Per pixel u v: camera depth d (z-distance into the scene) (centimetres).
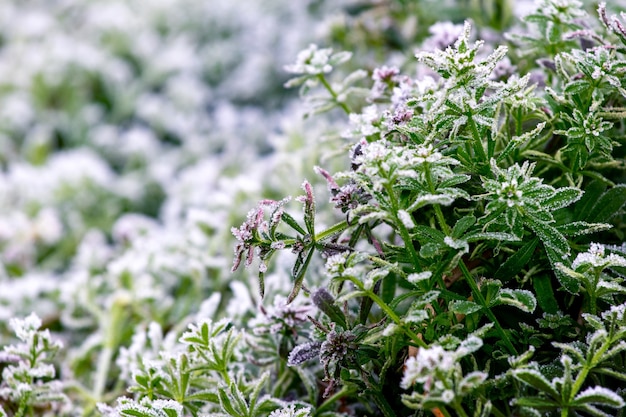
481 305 59
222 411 64
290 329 64
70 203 104
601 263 58
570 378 56
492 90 67
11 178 104
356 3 89
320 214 76
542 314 62
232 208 79
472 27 78
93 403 70
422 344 58
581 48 66
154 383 63
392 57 83
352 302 66
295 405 63
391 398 62
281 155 81
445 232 59
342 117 86
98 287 78
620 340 59
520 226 59
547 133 64
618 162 63
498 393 59
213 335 62
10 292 79
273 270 75
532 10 65
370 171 58
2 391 66
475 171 61
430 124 61
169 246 79
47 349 66
